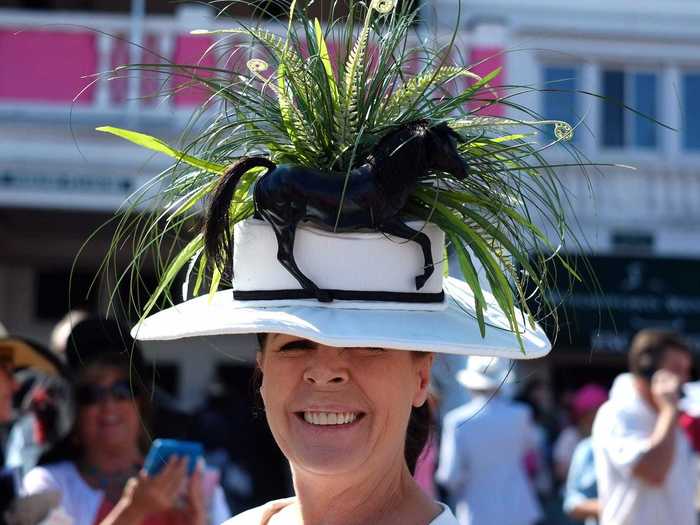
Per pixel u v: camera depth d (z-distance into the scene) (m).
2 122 9.51
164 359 12.30
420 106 2.06
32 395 3.77
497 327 2.02
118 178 9.59
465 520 6.46
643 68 11.64
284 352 1.97
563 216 2.09
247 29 2.10
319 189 1.87
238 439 9.42
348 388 1.94
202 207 2.12
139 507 3.10
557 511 9.03
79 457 3.40
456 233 1.96
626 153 11.51
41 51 9.52
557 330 2.08
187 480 3.20
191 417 4.05
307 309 1.91
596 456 4.83
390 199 1.87
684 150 11.64
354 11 2.12
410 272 1.93
